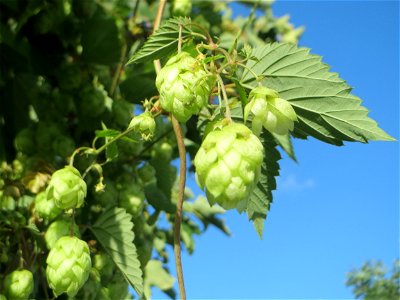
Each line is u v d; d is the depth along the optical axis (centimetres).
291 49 29
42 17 44
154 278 58
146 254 40
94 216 39
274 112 23
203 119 33
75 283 28
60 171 30
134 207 39
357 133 28
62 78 43
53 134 41
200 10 55
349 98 28
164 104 23
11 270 34
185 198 63
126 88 42
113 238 35
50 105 44
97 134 31
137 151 41
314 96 28
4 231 34
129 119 42
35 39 45
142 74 42
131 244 35
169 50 28
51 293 37
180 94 23
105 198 38
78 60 45
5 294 32
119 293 38
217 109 31
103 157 40
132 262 34
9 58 47
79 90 43
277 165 32
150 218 46
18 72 47
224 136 21
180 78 23
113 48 45
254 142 21
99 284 36
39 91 46
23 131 41
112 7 51
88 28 44
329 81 28
